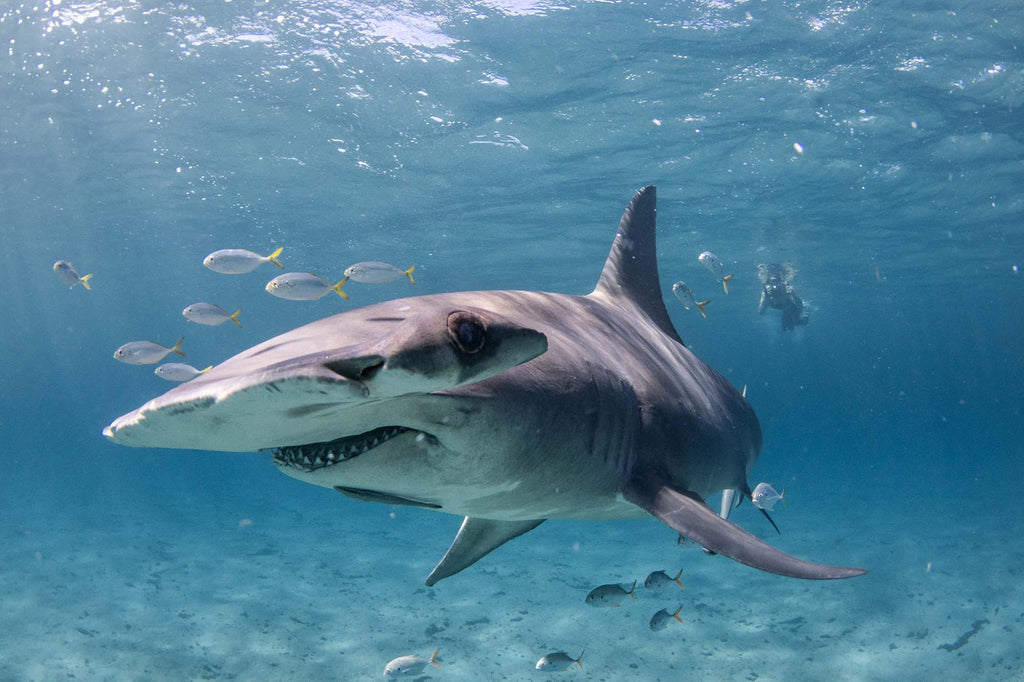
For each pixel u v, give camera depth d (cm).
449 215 2472
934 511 2480
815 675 900
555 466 278
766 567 253
